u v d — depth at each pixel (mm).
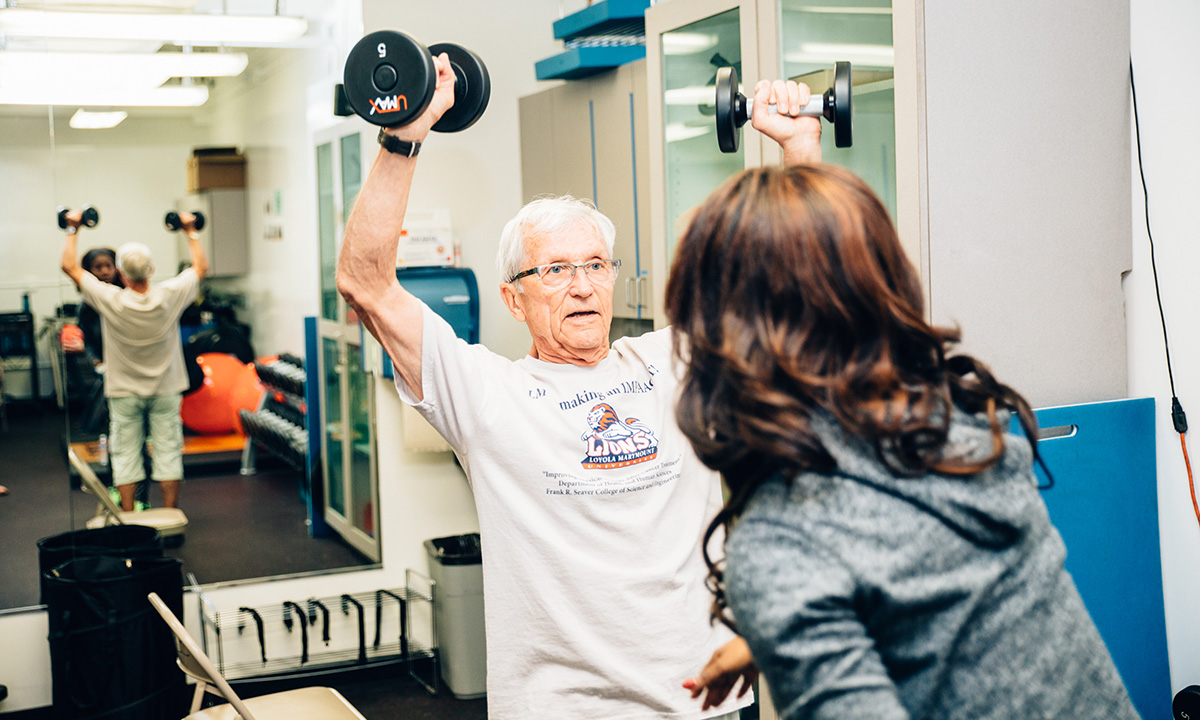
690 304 868
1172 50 2020
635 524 1449
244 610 3588
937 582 775
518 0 3973
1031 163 1991
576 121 3576
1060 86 2018
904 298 817
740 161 2543
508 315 3990
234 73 4438
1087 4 2043
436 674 3602
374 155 3881
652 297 3168
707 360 843
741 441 821
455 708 3420
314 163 4379
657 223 2775
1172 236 2049
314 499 4336
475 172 3922
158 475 4336
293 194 4688
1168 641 2127
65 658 3072
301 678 3643
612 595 1431
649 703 1436
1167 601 2117
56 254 4215
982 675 792
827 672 736
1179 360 2057
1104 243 2092
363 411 3984
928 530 778
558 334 1563
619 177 3344
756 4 2357
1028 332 2006
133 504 4273
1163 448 2107
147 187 4785
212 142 4816
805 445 777
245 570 3941
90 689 3059
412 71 1242
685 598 1472
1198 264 2000
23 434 4008
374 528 3869
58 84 4246
